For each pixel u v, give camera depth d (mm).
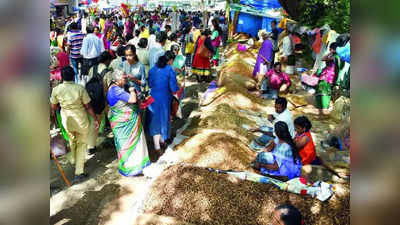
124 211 3414
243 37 15633
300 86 8391
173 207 3328
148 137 5406
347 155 4293
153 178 3807
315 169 3980
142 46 5859
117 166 4430
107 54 4684
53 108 3830
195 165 3965
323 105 6512
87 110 4098
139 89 4742
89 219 3285
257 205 3260
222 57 12039
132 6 32188
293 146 3992
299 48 10609
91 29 6902
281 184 3496
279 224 2252
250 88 7914
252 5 15281
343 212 3119
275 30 8609
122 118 3945
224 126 5402
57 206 3502
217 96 6898
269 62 7992
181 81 6062
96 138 4785
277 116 4621
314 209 3168
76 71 7559
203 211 3246
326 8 10523
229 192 3428
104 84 4551
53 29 9164
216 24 10742
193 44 10078
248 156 4406
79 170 4031
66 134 3891
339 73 6465
